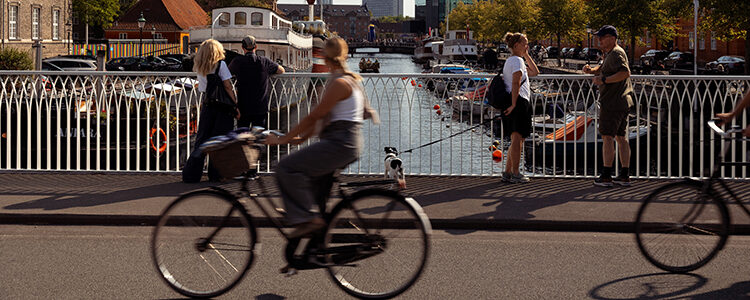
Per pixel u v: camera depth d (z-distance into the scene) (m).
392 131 27.95
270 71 9.75
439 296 5.33
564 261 6.30
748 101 5.80
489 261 6.29
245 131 5.20
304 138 5.21
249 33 41.88
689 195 5.87
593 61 69.56
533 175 10.20
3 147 14.56
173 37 80.56
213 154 5.12
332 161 5.04
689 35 66.94
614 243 6.95
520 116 9.46
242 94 9.53
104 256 6.36
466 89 10.34
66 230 7.30
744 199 8.55
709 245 5.85
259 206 5.25
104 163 14.85
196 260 5.25
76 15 78.12
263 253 6.53
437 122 31.44
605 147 9.33
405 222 5.11
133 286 5.53
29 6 50.44
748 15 37.41
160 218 5.27
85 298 5.24
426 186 9.39
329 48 5.07
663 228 5.91
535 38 70.44
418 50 123.81
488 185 9.49
